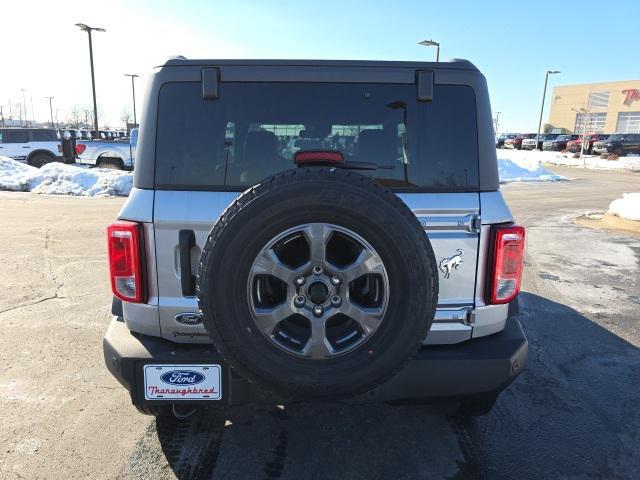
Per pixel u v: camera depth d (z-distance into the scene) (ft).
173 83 8.59
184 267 8.40
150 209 8.43
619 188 70.13
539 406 12.11
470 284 8.75
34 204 44.60
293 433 10.66
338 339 7.61
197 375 8.36
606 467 9.84
